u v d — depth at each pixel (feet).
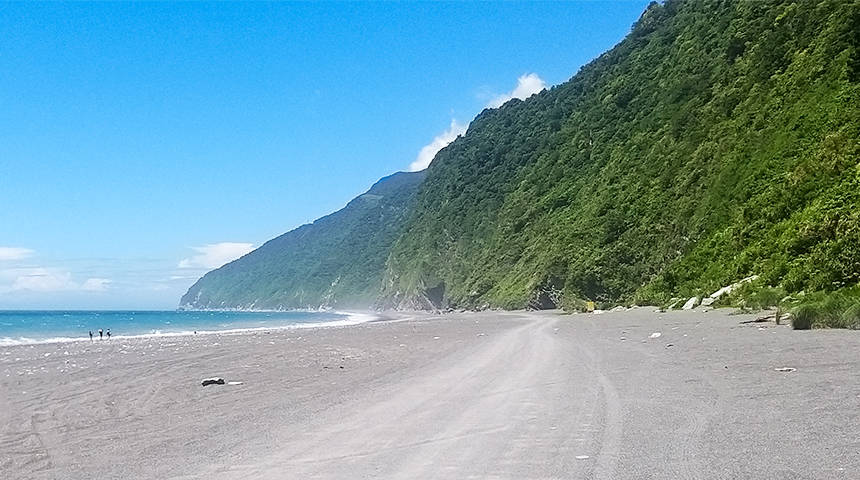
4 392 50.37
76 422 36.47
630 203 244.22
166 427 33.81
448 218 460.55
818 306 69.31
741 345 57.47
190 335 167.43
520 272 308.81
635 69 325.62
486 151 483.10
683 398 33.91
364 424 31.32
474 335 109.19
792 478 19.71
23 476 24.56
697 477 20.27
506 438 26.89
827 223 105.91
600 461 22.62
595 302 226.79
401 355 72.69
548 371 49.03
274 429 31.35
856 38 153.69
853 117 134.00
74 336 183.83
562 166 342.23
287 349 89.81
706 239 168.76
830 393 32.35
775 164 154.61
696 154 210.79
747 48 220.02
